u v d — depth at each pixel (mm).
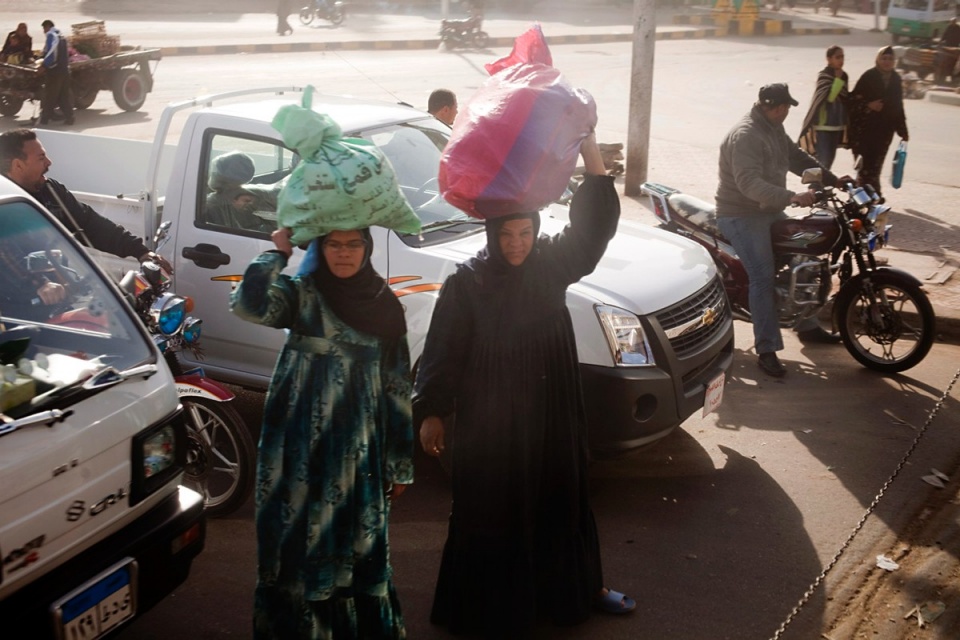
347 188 2684
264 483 2951
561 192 3066
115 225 4699
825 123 9820
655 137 13727
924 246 8484
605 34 28078
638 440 4254
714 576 3934
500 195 2973
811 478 4770
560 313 3318
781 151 6039
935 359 6367
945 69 20219
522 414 3242
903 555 4102
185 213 4957
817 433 5262
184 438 3256
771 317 6004
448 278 3311
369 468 3004
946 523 4352
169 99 16969
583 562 3479
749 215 6023
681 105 17016
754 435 5246
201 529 3258
